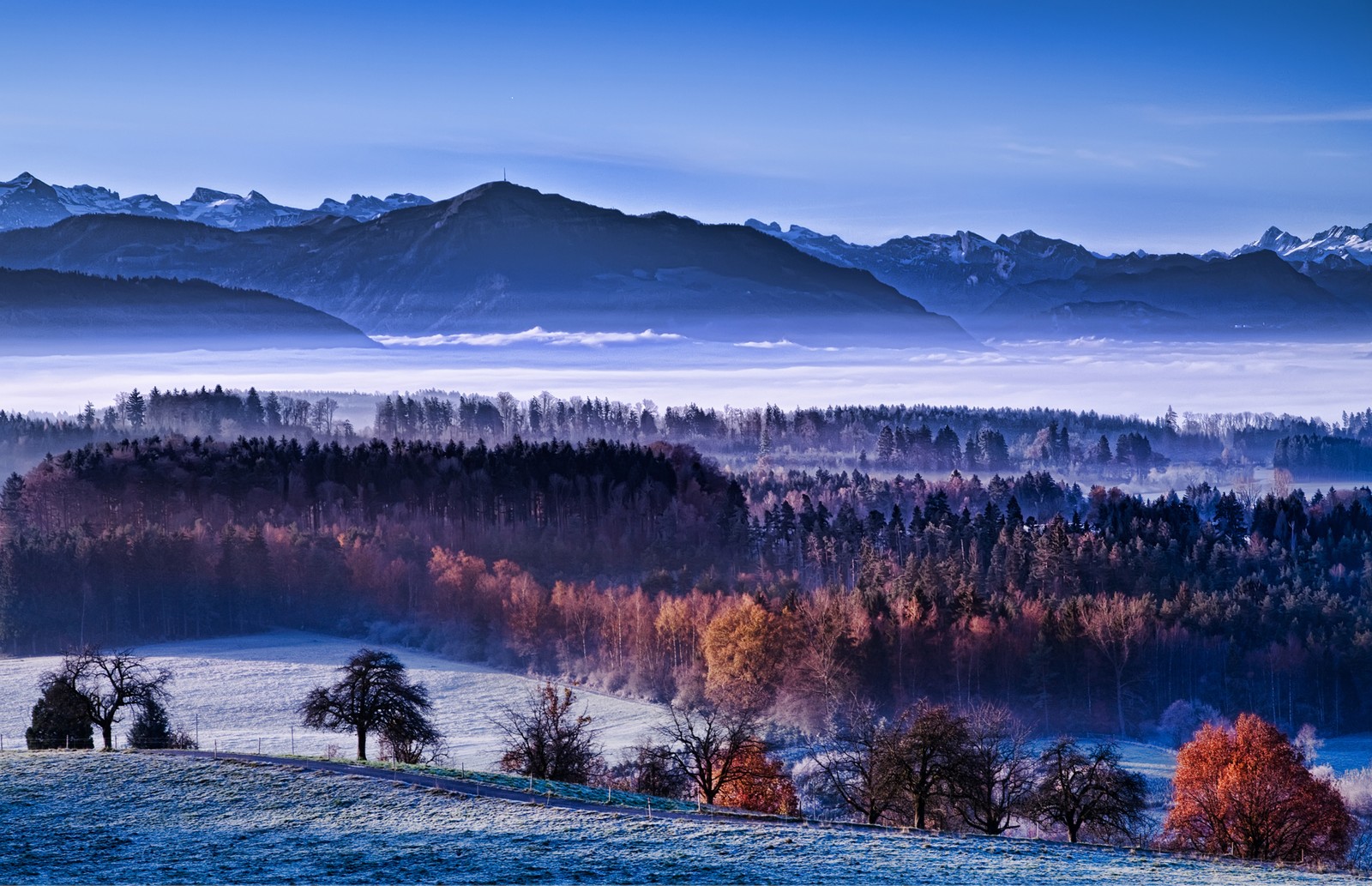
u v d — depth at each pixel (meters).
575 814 62.12
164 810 62.47
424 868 51.44
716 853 54.78
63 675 101.25
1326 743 142.88
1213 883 52.00
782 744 123.62
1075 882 51.47
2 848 54.97
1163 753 131.62
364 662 89.56
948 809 76.38
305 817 60.97
